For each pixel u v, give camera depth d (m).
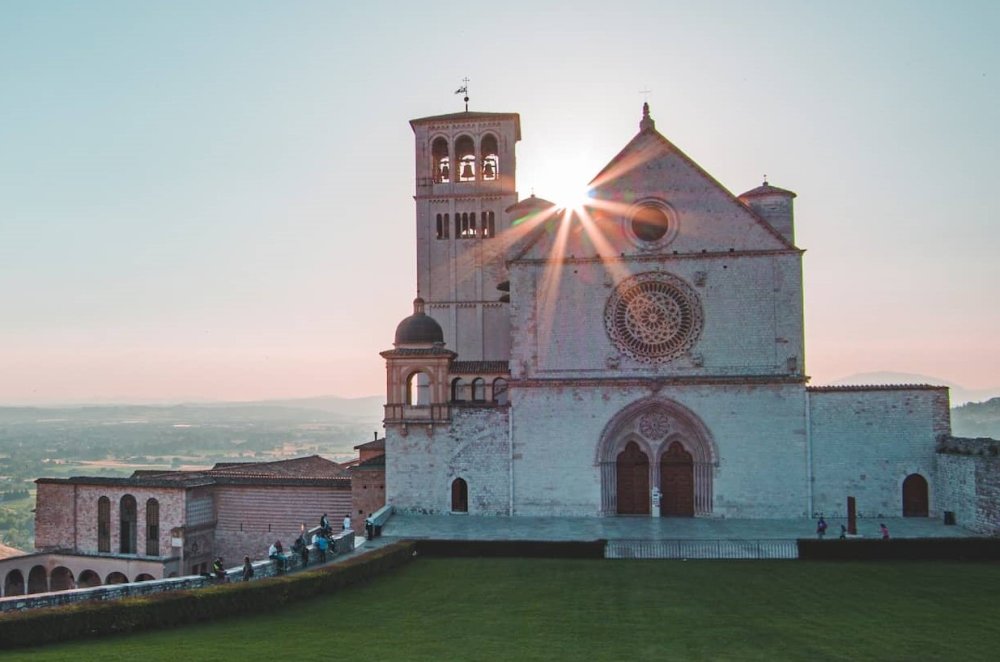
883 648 32.47
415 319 72.88
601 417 68.62
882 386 66.94
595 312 69.25
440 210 93.88
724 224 68.31
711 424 67.38
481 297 92.62
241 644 32.56
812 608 40.22
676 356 68.31
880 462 66.19
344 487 75.50
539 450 69.06
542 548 55.47
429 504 69.88
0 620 31.83
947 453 63.88
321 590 44.00
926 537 55.84
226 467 92.69
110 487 77.19
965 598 42.19
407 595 44.03
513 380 69.50
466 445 69.94
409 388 71.31
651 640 33.84
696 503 67.81
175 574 73.38
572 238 69.75
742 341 67.62
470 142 95.81
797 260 67.50
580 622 37.44
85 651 30.98
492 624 37.06
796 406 66.81
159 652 30.69
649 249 68.88
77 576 77.38
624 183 69.56
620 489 69.44
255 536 77.19
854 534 58.81
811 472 66.56
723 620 37.78
